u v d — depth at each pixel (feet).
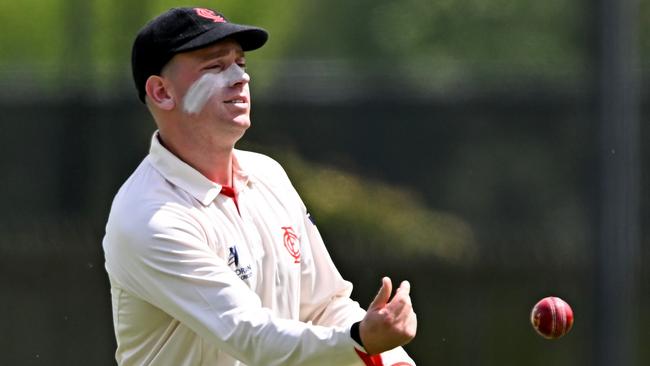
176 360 49.78
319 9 176.76
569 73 139.13
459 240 135.13
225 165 50.29
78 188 132.05
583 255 131.13
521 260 133.28
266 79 142.61
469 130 140.46
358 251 134.82
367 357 45.34
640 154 130.31
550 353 129.49
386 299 44.86
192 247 47.88
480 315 131.75
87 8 138.72
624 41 129.29
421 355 131.44
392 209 137.69
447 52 176.96
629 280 128.26
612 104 129.59
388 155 140.77
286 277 50.57
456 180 139.44
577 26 171.32
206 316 47.24
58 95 133.90
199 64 49.52
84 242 128.98
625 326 128.06
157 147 49.70
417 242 135.03
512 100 140.15
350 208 136.67
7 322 126.31
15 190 131.75
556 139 138.82
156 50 49.73
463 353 131.44
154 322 49.75
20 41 161.27
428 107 141.08
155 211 48.26
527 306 131.54
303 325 46.09
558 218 135.85
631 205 128.98
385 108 141.18
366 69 151.23
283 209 51.62
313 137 140.87
